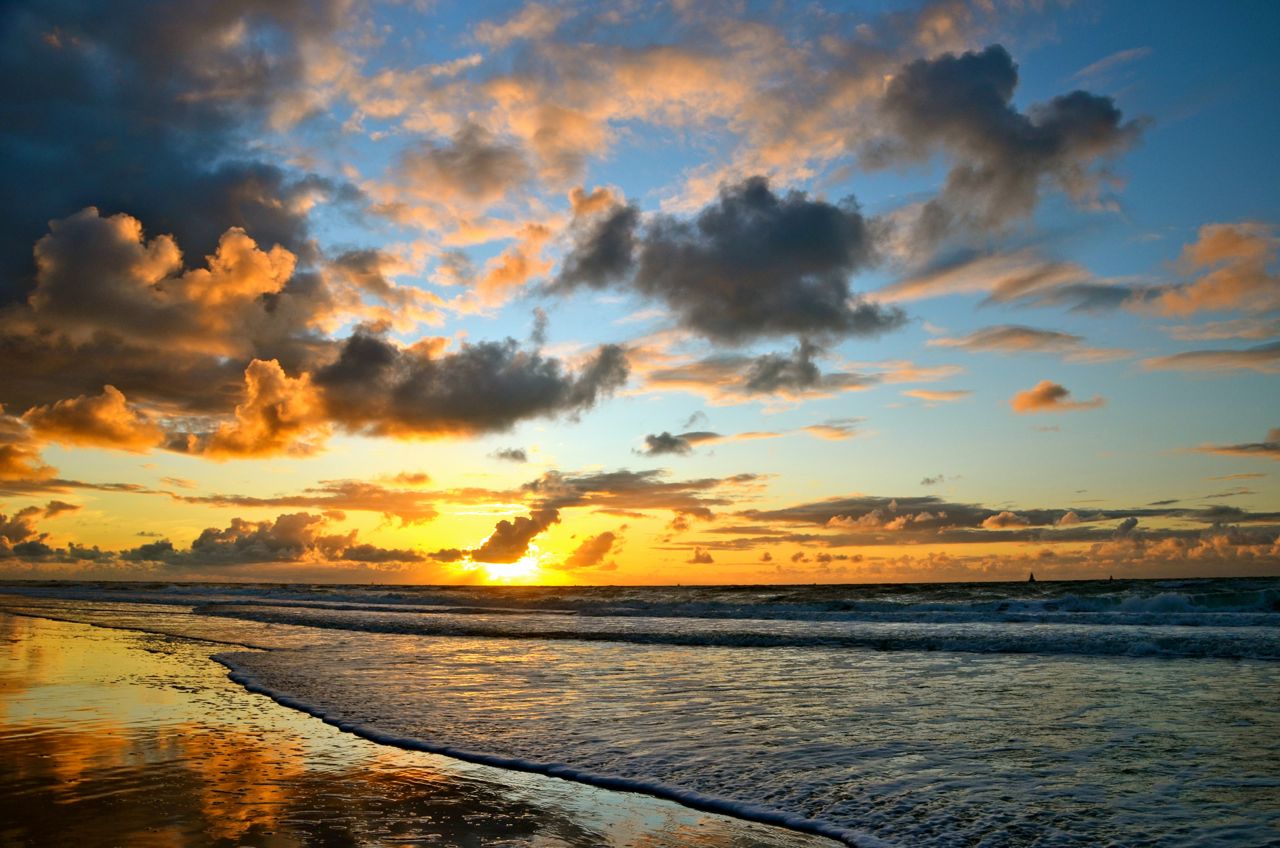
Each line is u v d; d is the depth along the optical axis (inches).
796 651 848.3
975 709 475.2
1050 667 672.4
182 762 354.6
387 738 410.0
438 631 1154.0
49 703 518.3
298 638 1041.5
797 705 498.9
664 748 382.9
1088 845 242.5
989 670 658.8
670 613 1594.5
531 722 451.5
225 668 708.0
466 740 404.5
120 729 430.9
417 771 342.0
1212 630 949.2
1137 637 841.5
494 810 285.6
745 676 642.2
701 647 905.5
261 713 481.7
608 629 1166.3
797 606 1611.7
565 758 365.1
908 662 727.7
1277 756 348.8
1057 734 400.2
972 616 1299.2
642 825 269.7
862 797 297.0
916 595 2132.1
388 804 291.6
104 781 320.5
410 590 3666.3
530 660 772.6
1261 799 284.5
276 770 342.0
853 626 1157.7
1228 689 539.2
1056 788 303.4
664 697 537.3
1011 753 360.8
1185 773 322.0
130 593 3127.5
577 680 625.0
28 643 948.6
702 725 438.3
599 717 465.1
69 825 261.1
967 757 354.9
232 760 359.3
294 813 278.7
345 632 1148.5
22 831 255.0
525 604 2113.7
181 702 522.9
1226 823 259.4
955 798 293.4
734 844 251.1
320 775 334.0
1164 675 613.0
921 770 334.3
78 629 1182.3
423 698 538.3
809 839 255.6
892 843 249.8
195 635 1085.1
